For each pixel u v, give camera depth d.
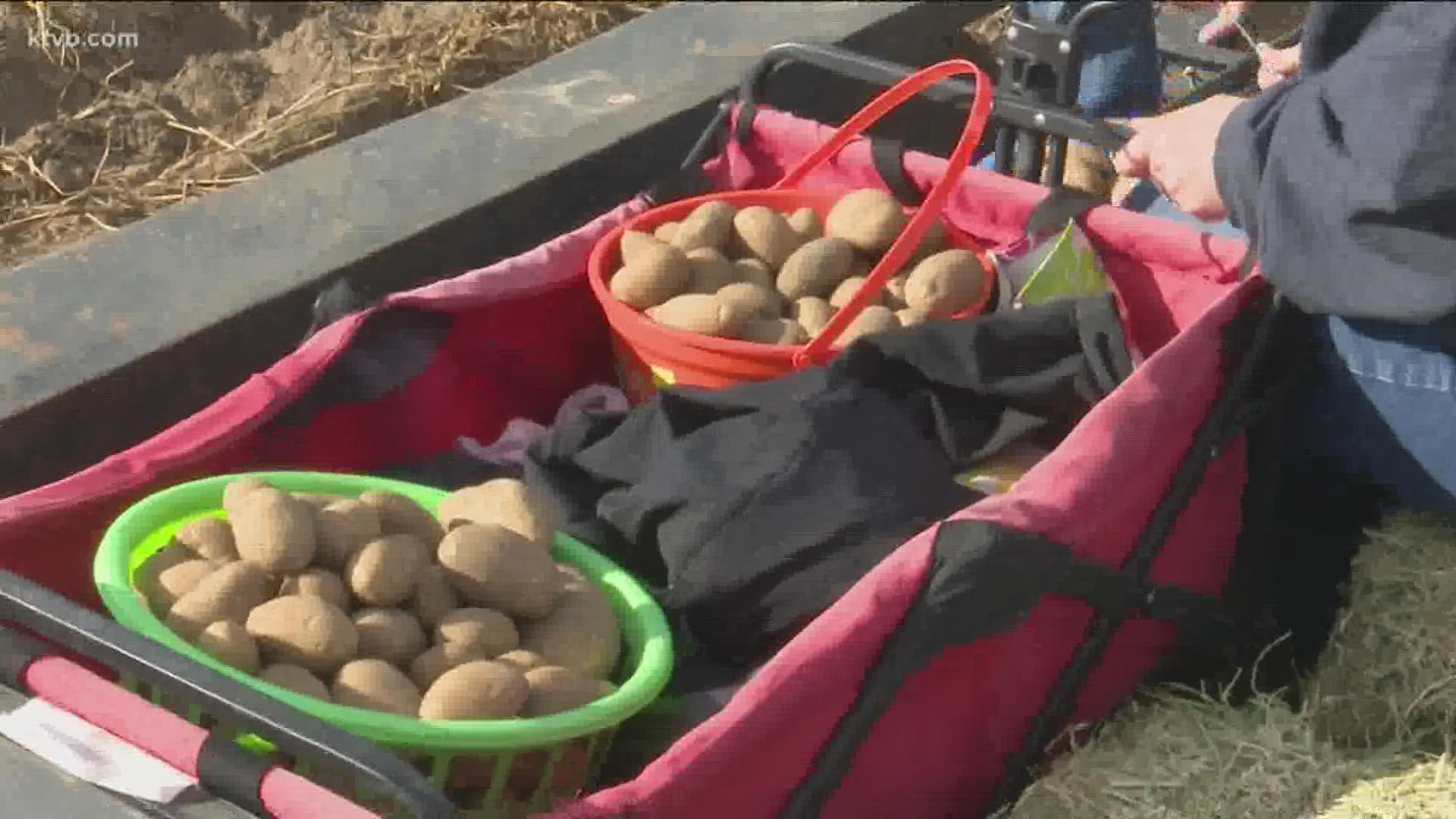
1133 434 2.24
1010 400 2.53
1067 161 3.30
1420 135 2.02
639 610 2.22
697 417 2.46
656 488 2.34
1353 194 2.09
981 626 2.03
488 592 2.09
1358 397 2.48
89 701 1.80
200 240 2.98
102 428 2.66
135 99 3.66
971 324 2.55
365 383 2.54
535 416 2.87
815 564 2.23
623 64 3.66
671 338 2.61
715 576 2.24
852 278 2.82
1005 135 3.09
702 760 1.77
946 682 2.11
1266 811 2.23
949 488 2.34
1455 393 2.35
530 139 3.34
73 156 3.49
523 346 2.80
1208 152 2.32
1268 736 2.31
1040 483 2.15
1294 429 2.63
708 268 2.76
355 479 2.34
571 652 2.11
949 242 2.88
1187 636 2.52
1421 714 2.47
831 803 2.02
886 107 2.83
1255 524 2.60
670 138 3.47
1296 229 2.18
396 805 1.70
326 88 3.78
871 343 2.52
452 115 3.42
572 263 2.82
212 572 2.03
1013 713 2.27
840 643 1.90
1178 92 3.58
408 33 4.00
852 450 2.31
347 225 3.04
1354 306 2.17
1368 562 2.52
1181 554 2.49
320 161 3.23
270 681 1.90
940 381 2.52
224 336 2.79
